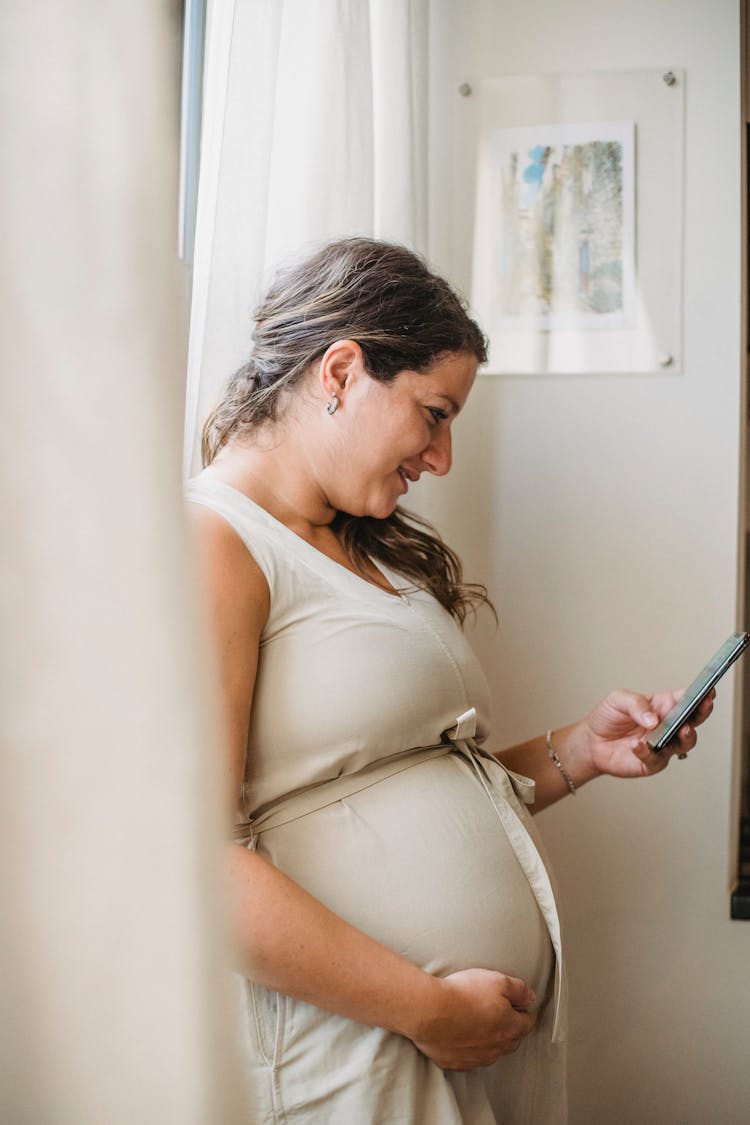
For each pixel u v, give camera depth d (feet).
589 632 6.45
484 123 6.42
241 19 3.90
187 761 1.52
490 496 6.50
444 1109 3.63
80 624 1.42
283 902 3.30
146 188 1.44
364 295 3.97
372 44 5.60
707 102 6.24
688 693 4.81
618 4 6.29
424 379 3.94
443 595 4.73
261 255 4.05
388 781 3.85
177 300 1.52
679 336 6.29
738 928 6.38
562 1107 4.29
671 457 6.34
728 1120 6.41
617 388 6.37
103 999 1.47
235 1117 1.61
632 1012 6.47
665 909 6.44
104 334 1.41
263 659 3.66
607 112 6.31
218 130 4.05
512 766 5.22
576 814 6.50
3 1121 1.42
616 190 6.31
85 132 1.39
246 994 3.57
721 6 6.21
